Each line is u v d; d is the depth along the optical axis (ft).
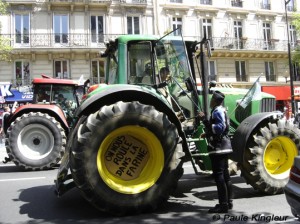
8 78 79.56
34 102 36.37
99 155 16.14
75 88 37.45
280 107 93.04
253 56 96.12
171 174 16.90
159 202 16.75
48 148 32.19
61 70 82.53
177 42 20.61
